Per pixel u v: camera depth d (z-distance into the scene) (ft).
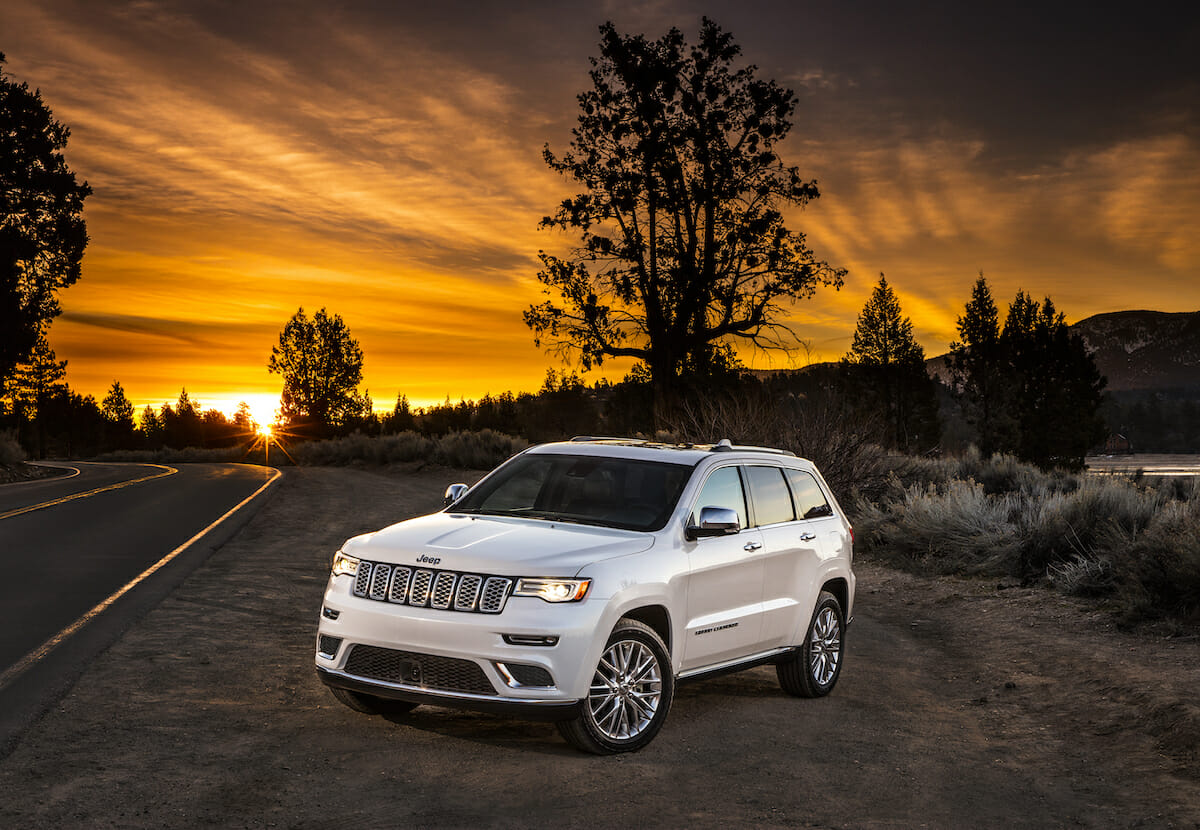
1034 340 232.94
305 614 34.42
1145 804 18.37
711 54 138.31
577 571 19.21
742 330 138.72
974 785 19.31
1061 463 218.38
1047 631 34.04
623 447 24.64
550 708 18.67
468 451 133.69
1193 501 46.70
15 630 29.58
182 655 27.22
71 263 151.84
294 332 340.80
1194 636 31.12
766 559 24.12
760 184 140.97
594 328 139.33
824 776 19.34
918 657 32.09
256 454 243.40
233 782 17.35
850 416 71.00
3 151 143.13
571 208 141.49
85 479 116.88
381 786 17.47
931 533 51.03
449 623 18.80
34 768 17.62
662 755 20.12
